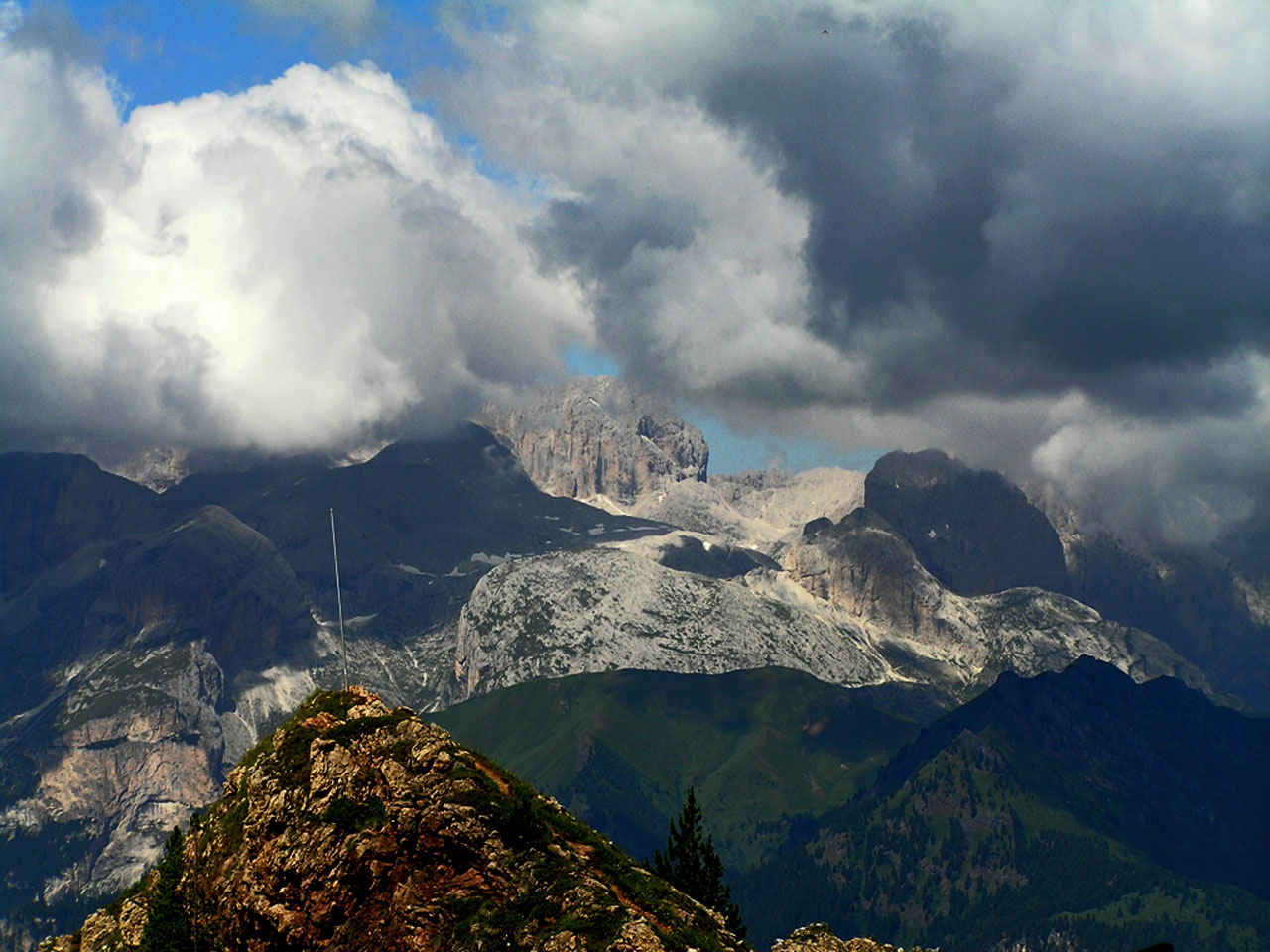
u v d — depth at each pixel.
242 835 119.75
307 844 115.38
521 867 112.69
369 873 114.00
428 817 114.56
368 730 122.06
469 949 107.94
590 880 111.25
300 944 113.50
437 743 120.75
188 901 121.19
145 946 118.88
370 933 112.25
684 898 115.25
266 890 115.44
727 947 109.81
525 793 121.44
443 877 113.56
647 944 104.38
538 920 108.81
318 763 119.94
